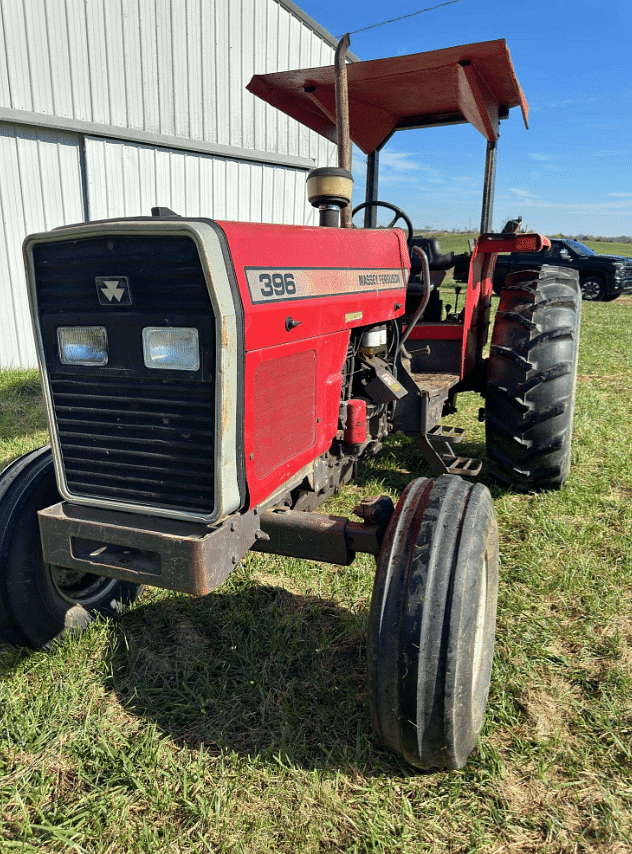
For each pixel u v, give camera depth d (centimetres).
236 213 887
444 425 536
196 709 212
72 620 246
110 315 173
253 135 878
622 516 350
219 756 193
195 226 154
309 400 219
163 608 270
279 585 288
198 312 161
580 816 173
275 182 930
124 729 204
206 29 793
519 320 351
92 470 192
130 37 729
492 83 329
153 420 176
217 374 162
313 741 200
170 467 178
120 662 236
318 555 205
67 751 193
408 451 463
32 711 206
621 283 1719
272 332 183
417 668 163
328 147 1002
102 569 183
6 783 182
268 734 202
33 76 665
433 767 184
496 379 354
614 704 212
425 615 165
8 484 225
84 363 180
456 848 164
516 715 209
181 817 172
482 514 186
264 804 176
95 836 166
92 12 694
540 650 239
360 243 262
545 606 270
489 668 205
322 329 220
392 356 326
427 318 444
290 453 210
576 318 363
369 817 173
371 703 171
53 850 163
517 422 349
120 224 160
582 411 561
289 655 237
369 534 196
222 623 261
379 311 280
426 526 177
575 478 395
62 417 190
